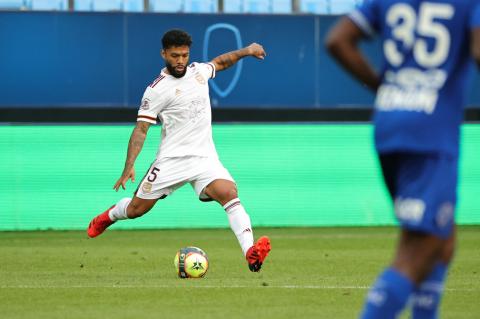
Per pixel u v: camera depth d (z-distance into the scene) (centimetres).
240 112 8050
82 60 7806
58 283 3975
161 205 8031
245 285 3869
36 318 3020
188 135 4200
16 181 7894
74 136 7900
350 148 8194
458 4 2058
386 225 8238
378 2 2125
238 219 4100
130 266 4825
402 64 2095
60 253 5669
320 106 8112
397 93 2089
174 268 4697
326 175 8188
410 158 2066
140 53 7850
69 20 7775
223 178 4162
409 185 2058
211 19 7919
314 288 3769
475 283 3978
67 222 7956
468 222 8250
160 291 3669
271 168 8138
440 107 2056
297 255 5481
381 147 2080
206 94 4234
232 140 8069
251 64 8019
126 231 7750
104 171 7944
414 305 2214
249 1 8262
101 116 7894
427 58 2073
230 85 8012
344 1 8344
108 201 7956
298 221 8181
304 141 8150
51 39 7762
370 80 2145
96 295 3562
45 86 7794
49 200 7919
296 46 8038
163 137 4262
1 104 7769
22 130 7856
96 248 6069
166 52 4144
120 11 7812
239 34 7938
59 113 7850
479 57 1970
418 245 2047
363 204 8238
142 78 7869
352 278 4191
